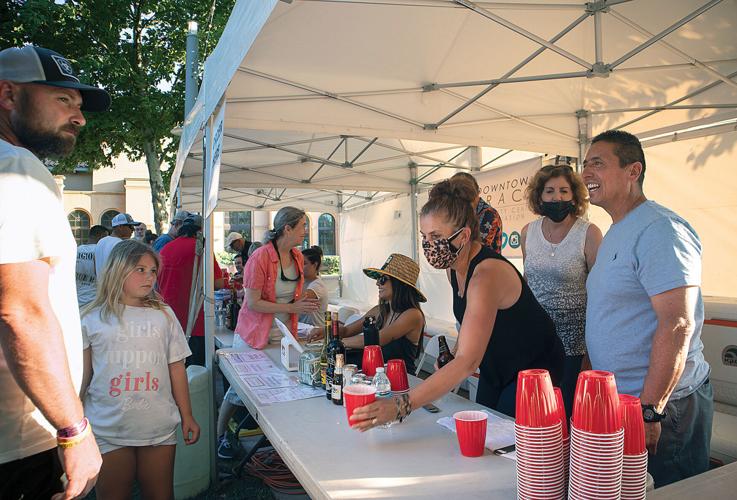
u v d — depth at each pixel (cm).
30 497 148
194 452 327
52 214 137
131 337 232
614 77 376
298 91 372
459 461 150
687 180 430
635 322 178
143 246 244
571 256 261
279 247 345
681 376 175
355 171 793
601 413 105
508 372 193
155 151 1301
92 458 139
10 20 1138
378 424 156
